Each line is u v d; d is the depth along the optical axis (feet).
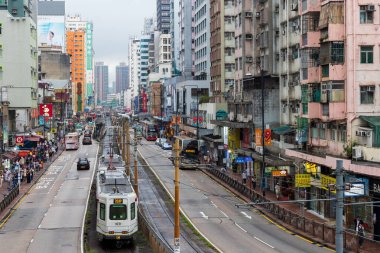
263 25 206.80
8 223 137.69
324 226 116.26
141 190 192.03
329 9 136.05
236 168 236.43
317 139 152.87
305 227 125.29
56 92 522.88
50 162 287.28
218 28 303.89
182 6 493.77
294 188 162.30
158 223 137.80
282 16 191.72
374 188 117.91
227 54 301.84
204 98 343.26
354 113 132.26
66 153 345.72
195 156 258.37
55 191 191.21
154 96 589.73
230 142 249.75
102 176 134.00
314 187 150.10
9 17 283.79
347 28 133.59
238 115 246.27
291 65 184.24
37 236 122.42
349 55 133.18
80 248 110.42
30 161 244.01
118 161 196.85
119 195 115.65
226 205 163.02
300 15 160.45
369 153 122.93
